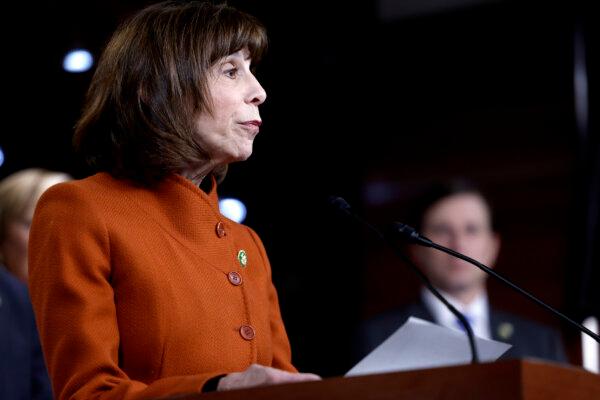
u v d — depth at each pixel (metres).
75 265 4.14
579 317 10.55
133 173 4.52
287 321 12.38
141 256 4.23
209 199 4.59
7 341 7.83
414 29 12.94
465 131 12.77
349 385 3.12
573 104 12.30
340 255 12.51
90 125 4.71
